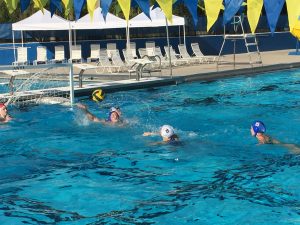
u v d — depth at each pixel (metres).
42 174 7.21
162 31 26.41
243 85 15.27
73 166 7.58
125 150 8.38
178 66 20.27
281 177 6.71
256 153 7.96
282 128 9.75
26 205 5.94
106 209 5.76
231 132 9.41
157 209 5.71
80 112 11.47
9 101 12.45
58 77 16.86
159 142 8.77
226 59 22.80
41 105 12.45
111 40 24.91
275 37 29.20
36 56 23.67
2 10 25.91
